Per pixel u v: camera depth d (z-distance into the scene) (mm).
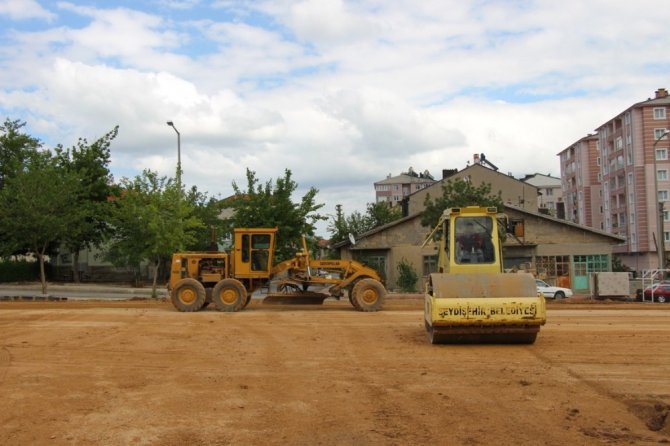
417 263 43719
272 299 24078
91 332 16359
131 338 15203
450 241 15336
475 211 15414
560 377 10328
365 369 11195
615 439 7121
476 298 13172
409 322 18656
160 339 15055
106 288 40781
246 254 23469
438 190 57594
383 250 44438
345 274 23828
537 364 11445
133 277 51969
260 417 8141
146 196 31812
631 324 17609
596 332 15703
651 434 7301
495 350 13023
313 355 12711
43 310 23125
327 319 19641
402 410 8398
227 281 22844
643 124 79812
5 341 14750
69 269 53625
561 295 38438
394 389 9617
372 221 63062
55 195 32312
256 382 10203
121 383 10188
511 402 8734
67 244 45219
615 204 87438
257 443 7082
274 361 12062
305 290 23984
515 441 7051
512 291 13328
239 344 14258
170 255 32125
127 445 7043
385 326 17594
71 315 20922
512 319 12977
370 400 8953
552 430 7441
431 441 7074
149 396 9297
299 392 9492
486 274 13633
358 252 44594
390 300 31969
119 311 22672
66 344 14281
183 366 11609
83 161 44719
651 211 78750
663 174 79188
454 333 13344
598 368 11055
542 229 43625
